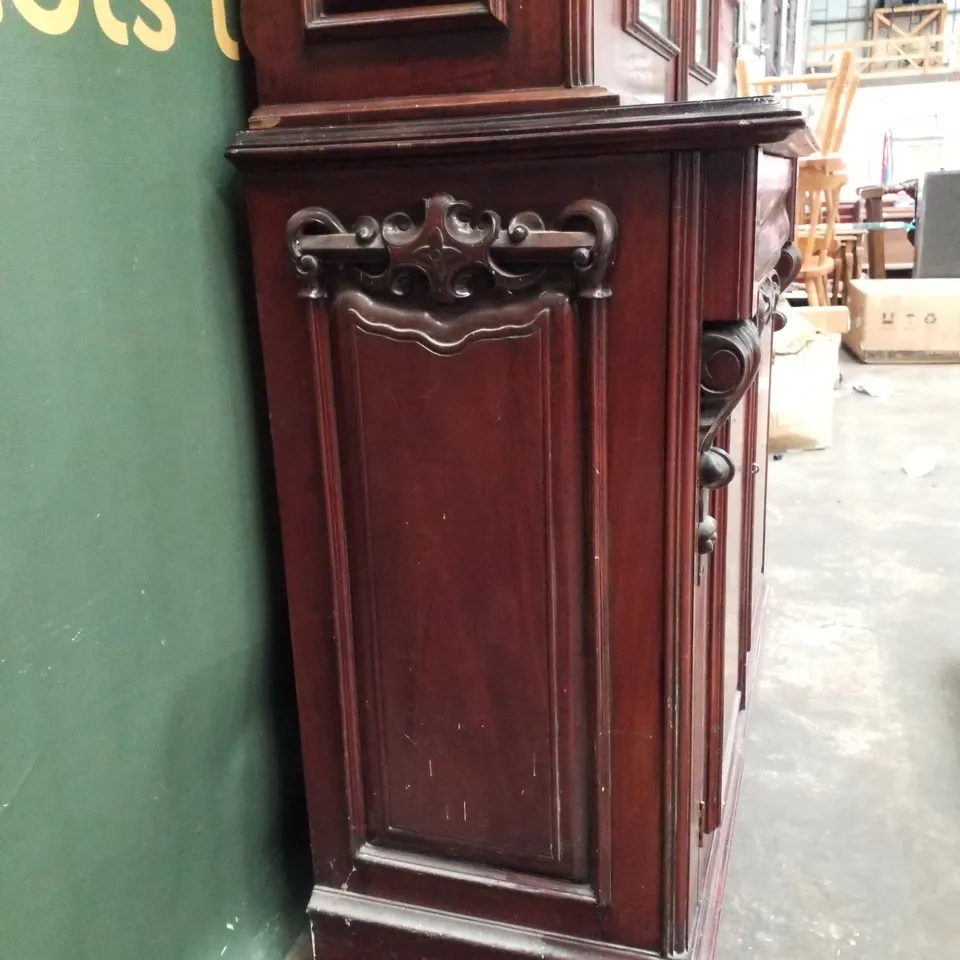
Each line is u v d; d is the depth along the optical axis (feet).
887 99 23.22
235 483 3.17
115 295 2.57
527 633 2.95
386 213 2.71
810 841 4.37
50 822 2.48
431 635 3.05
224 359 3.06
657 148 2.39
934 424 11.24
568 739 3.02
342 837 3.42
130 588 2.71
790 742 5.17
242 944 3.41
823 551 7.82
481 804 3.19
